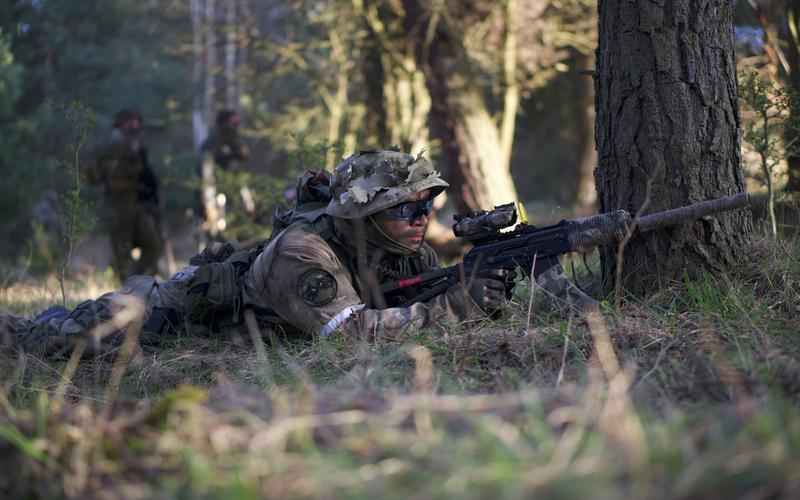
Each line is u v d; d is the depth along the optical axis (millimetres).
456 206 17141
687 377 4715
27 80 22562
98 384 6547
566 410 3590
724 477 2881
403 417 3643
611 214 6645
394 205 6750
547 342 5793
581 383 4613
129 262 15859
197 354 6809
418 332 6492
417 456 3238
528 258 6699
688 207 6562
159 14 32938
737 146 6926
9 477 3480
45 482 3484
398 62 18219
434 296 6828
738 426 3336
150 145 31281
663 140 6809
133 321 7262
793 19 9203
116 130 15648
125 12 27344
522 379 5062
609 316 6285
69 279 15672
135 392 6258
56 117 21609
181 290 7504
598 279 7484
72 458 3551
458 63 16719
